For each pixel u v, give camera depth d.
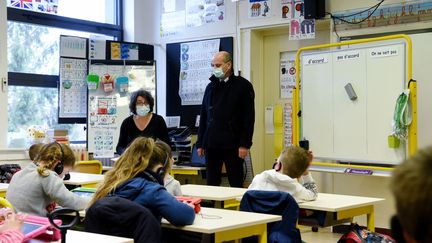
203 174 6.02
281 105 6.22
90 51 6.56
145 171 2.67
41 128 5.94
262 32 6.30
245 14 6.20
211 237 2.50
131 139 5.06
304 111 5.21
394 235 0.74
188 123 6.68
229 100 4.96
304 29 5.70
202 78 6.55
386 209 5.13
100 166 5.41
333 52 5.01
